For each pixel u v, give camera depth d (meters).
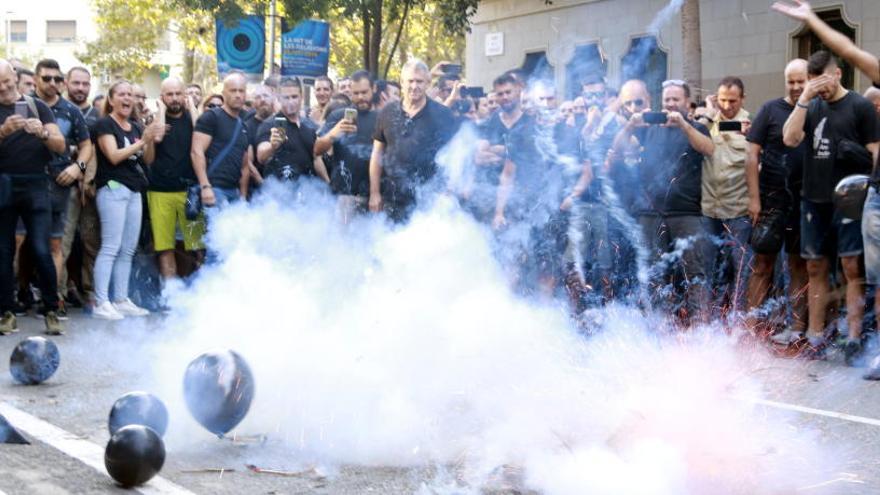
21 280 9.62
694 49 13.51
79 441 4.96
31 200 8.25
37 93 9.29
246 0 16.31
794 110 7.73
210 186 9.64
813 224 7.74
